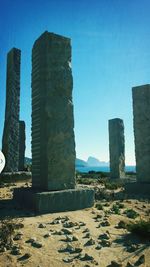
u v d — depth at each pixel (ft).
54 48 30.27
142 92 48.16
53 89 29.55
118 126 70.18
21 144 64.64
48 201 25.71
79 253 17.20
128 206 32.01
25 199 27.50
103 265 16.03
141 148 47.32
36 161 30.83
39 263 15.71
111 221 24.14
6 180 51.55
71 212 26.16
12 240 18.26
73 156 29.55
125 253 17.81
